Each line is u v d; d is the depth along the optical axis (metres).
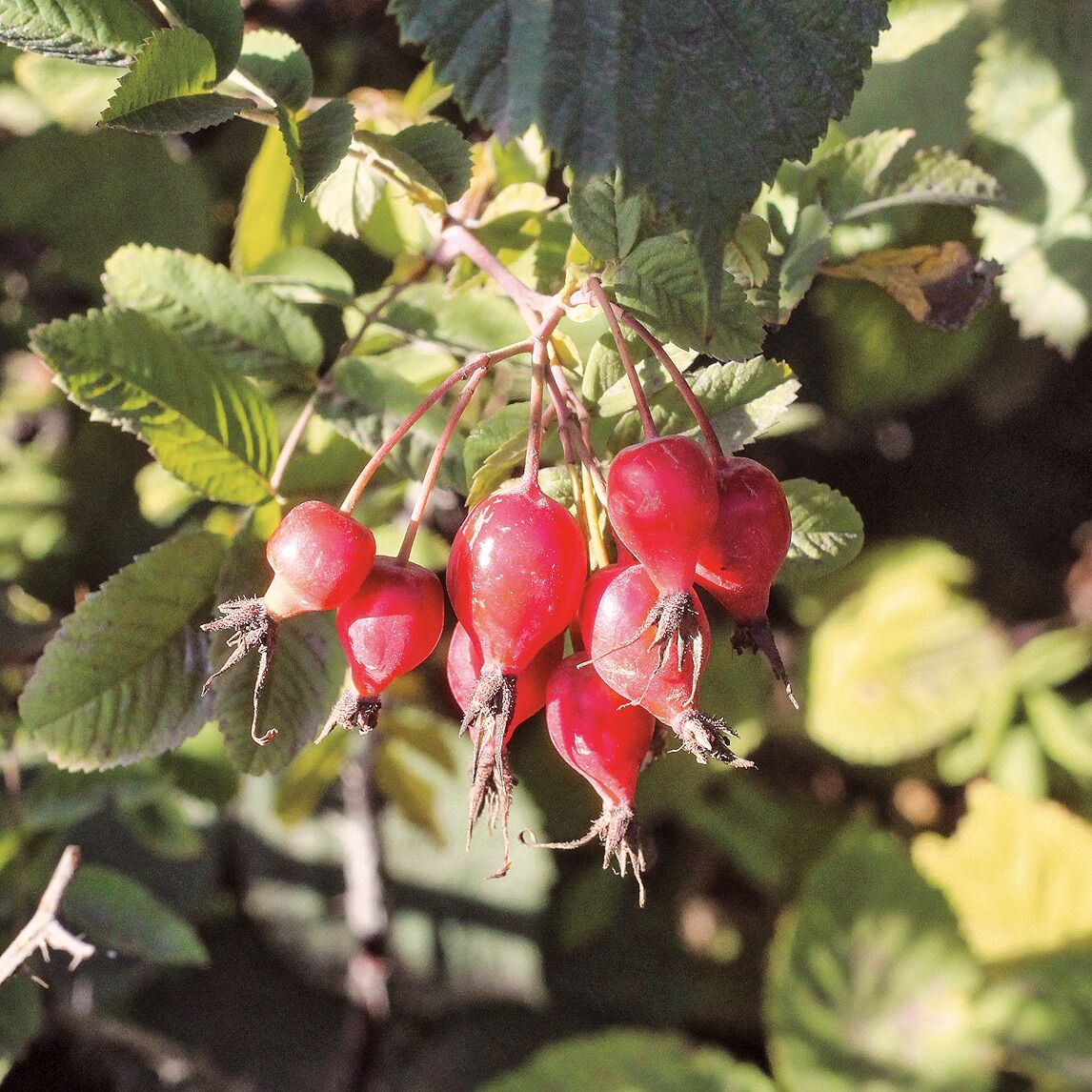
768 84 0.29
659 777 0.55
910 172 0.36
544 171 0.36
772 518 0.29
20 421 0.57
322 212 0.34
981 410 0.55
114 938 0.38
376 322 0.36
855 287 0.51
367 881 0.49
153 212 0.46
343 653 0.33
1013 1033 0.54
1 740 0.40
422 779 0.48
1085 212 0.39
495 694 0.29
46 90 0.41
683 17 0.28
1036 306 0.40
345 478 0.37
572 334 0.34
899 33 0.37
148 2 0.32
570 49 0.28
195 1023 0.59
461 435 0.35
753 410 0.31
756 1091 0.55
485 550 0.29
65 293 0.54
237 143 0.50
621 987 0.62
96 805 0.40
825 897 0.58
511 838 0.55
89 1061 0.60
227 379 0.33
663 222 0.30
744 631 0.30
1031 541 0.65
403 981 0.55
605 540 0.31
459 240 0.33
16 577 0.52
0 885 0.39
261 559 0.33
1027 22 0.39
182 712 0.33
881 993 0.56
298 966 0.58
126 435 0.54
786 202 0.35
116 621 0.32
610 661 0.29
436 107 0.40
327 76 0.48
